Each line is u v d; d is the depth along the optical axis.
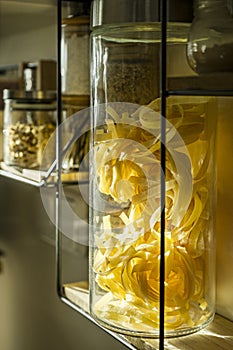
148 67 0.70
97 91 0.73
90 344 1.19
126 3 0.69
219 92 0.58
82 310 0.80
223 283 0.76
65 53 0.94
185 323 0.69
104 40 0.71
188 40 0.64
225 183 0.75
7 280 1.60
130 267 0.68
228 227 0.75
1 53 1.55
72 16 0.93
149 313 0.68
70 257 1.26
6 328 1.61
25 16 1.39
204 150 0.69
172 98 0.66
